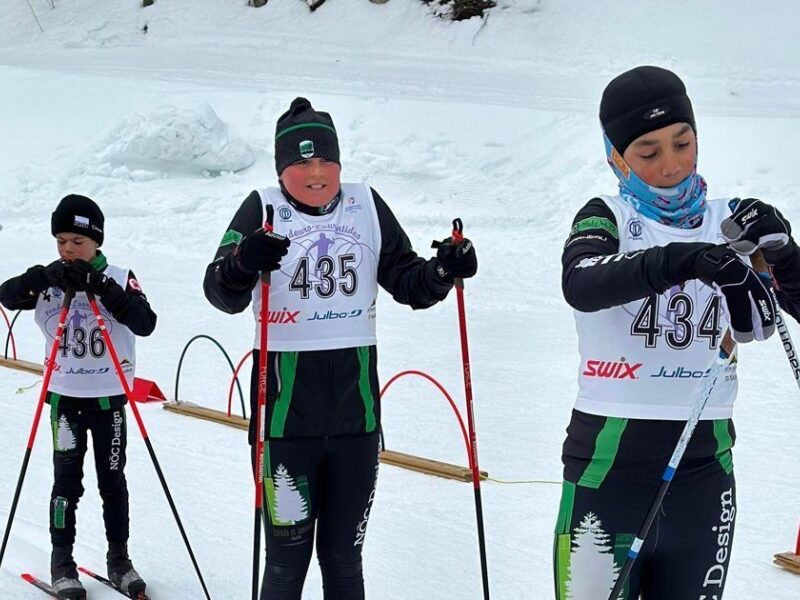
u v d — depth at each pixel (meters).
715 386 2.16
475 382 6.44
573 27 19.42
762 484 4.61
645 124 2.10
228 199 13.14
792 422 5.54
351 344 2.73
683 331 2.14
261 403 2.60
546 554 3.89
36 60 22.12
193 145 14.15
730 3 18.66
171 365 7.12
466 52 19.84
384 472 4.95
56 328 3.53
